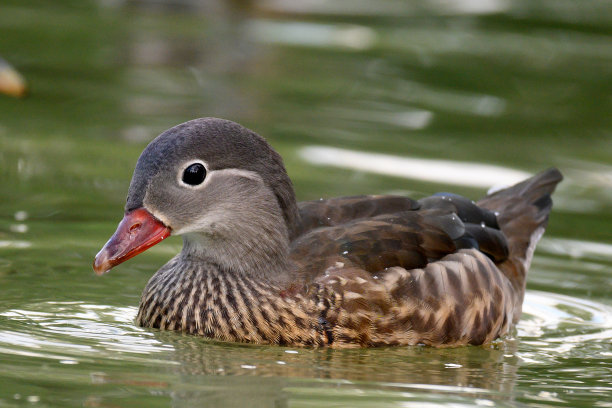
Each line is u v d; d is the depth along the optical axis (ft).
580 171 59.57
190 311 37.24
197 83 72.64
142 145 59.93
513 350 37.73
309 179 54.90
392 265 37.76
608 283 44.96
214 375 33.01
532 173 58.23
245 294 36.88
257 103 68.85
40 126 62.54
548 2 100.78
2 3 93.25
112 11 92.89
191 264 37.68
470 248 39.63
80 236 46.70
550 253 48.06
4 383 31.32
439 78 77.25
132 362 33.91
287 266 37.45
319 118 66.44
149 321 37.99
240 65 78.13
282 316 36.58
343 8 96.94
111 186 53.62
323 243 37.93
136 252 35.91
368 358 35.65
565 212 53.36
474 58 82.53
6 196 51.44
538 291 44.16
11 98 67.82
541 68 80.59
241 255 37.09
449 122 67.51
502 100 72.84
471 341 38.04
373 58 81.87
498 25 93.66
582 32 91.76
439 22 93.97
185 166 36.09
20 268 42.88
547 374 34.96
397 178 55.98
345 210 39.96
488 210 42.60
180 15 92.68
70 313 38.78
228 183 36.68
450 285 37.70
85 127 62.64
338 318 36.52
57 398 30.30
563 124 68.13
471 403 31.53
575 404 31.89
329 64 79.41
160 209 36.14
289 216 38.09
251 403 30.63
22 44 80.18
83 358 34.04
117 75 73.92
